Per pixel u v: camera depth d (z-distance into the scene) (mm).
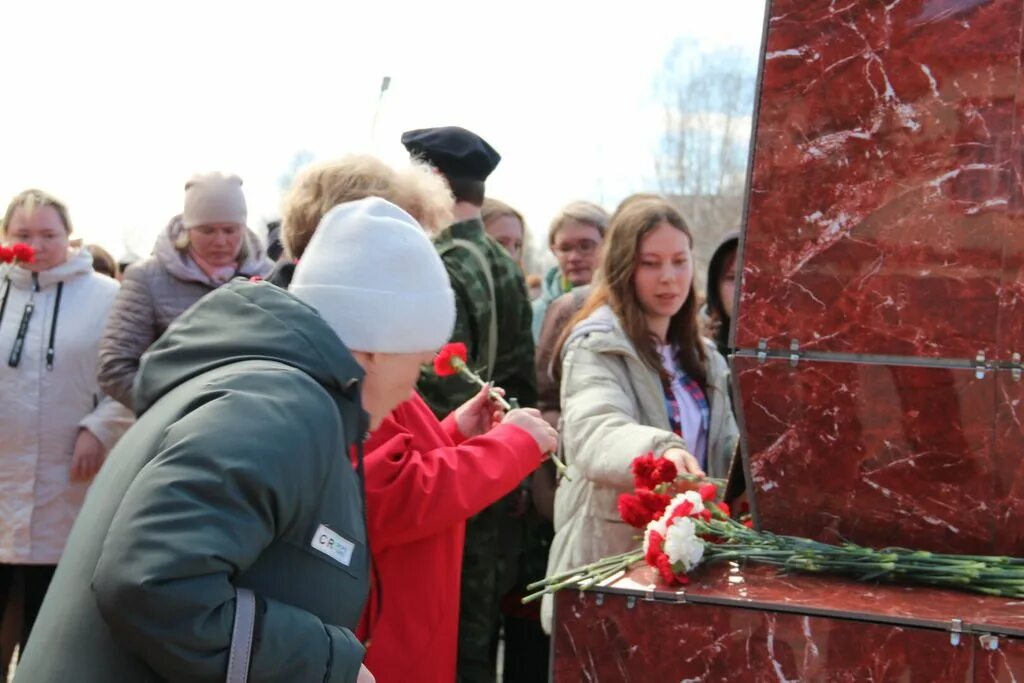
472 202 3826
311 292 1801
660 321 3355
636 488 2506
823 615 2010
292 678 1542
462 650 3506
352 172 2377
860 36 2189
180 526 1466
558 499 3244
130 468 1562
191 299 4312
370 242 1809
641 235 3250
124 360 4250
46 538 4496
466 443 2436
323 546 1629
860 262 2221
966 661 1932
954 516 2244
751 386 2299
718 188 27703
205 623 1471
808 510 2328
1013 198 2131
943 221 2170
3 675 4547
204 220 4262
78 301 4641
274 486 1525
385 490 2281
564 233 5277
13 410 4488
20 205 4598
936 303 2186
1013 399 2162
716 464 3408
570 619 2164
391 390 1854
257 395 1575
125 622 1457
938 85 2154
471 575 3525
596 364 3225
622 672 2133
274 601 1556
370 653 2350
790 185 2246
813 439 2289
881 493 2277
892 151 2188
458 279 3576
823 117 2221
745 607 2055
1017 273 2139
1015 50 2115
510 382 3838
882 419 2242
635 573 2277
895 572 2191
